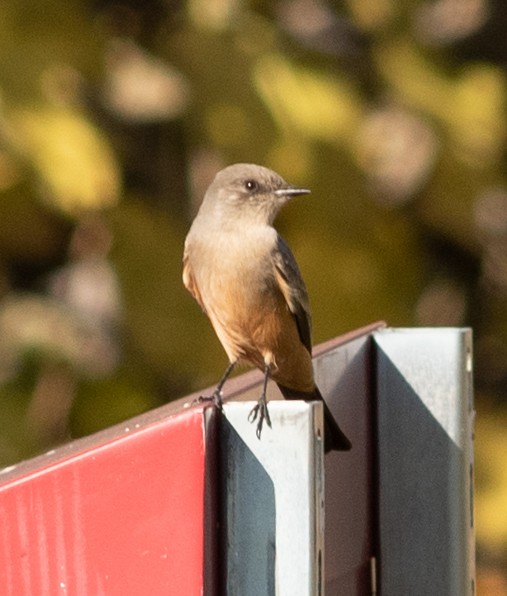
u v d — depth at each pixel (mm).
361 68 14523
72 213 12969
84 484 5945
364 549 7527
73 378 13773
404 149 14406
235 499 5910
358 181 13562
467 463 7500
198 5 13859
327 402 7711
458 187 14594
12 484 6012
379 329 7750
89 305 13727
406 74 14531
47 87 12656
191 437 5840
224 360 13438
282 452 5855
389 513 7570
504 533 13867
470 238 14906
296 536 5844
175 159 13672
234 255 8516
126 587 5906
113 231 13406
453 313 15375
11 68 12609
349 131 13469
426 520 7512
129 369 13719
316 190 13422
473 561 7594
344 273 13820
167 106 13508
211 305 8672
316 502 5879
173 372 13633
